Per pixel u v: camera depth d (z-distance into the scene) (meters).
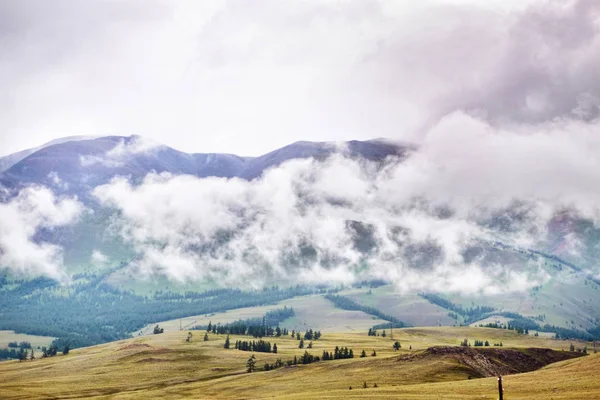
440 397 153.38
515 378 178.50
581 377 163.62
